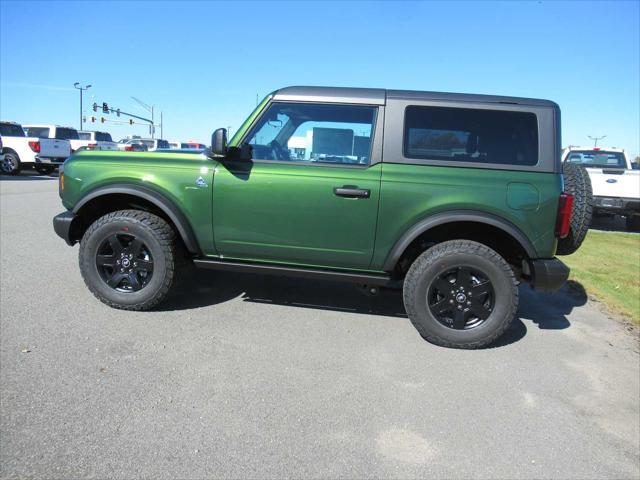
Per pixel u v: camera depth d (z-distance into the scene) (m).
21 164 19.41
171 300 4.62
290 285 5.29
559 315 4.90
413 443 2.60
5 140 18.94
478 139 3.84
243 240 4.06
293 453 2.45
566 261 7.36
